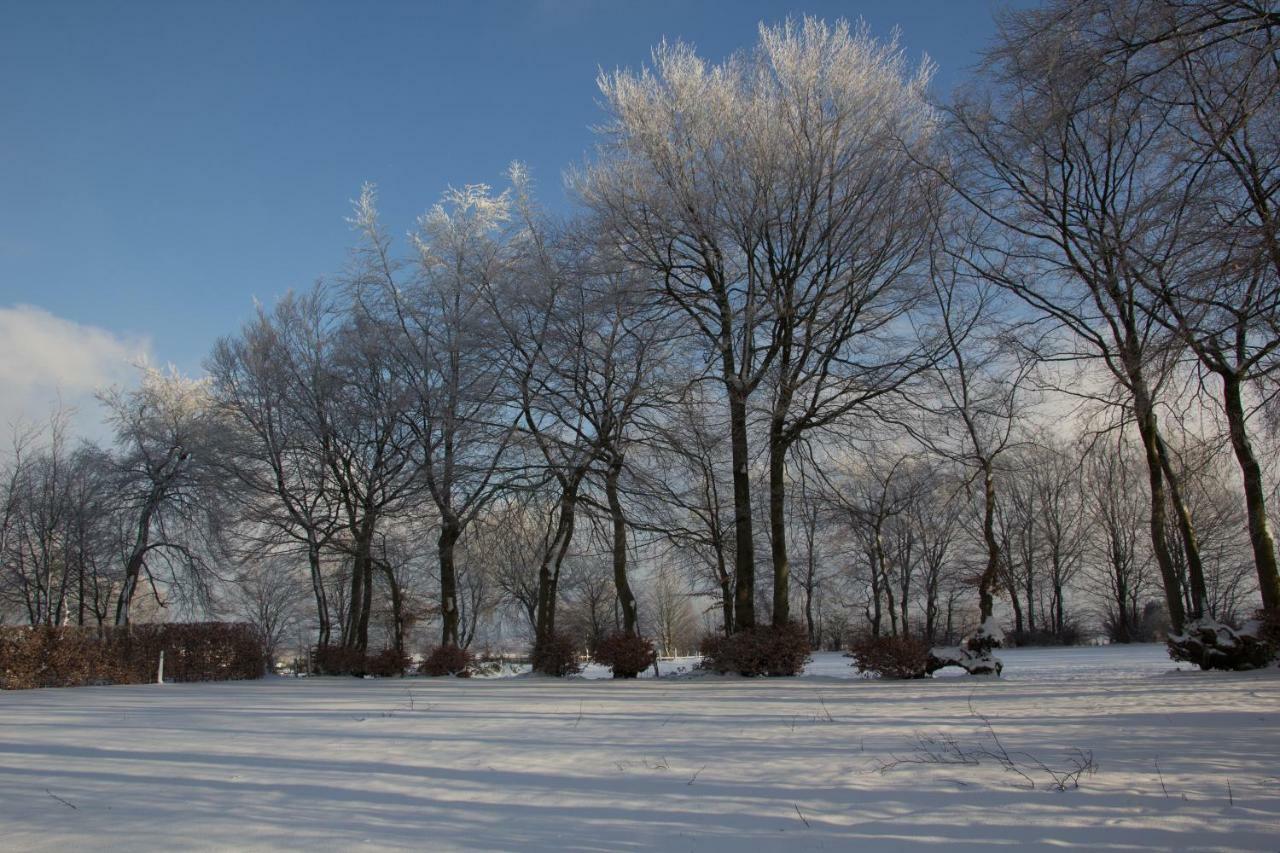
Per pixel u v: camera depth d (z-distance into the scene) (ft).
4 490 114.32
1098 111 39.81
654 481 76.59
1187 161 33.96
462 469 79.61
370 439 95.96
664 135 69.72
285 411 95.96
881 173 66.28
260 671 91.40
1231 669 57.57
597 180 71.67
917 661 61.93
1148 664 79.61
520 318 80.12
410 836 18.65
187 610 109.50
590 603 153.79
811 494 77.30
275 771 26.25
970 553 162.91
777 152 66.74
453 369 84.79
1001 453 73.51
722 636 74.59
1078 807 20.12
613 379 75.77
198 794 22.89
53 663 72.79
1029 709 38.78
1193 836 17.70
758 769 25.70
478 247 90.43
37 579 114.21
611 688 59.67
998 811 19.98
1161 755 26.04
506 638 164.96
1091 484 78.02
